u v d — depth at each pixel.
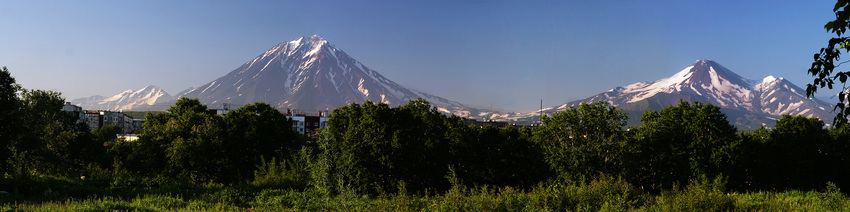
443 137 50.19
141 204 20.06
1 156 38.25
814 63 6.25
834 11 5.99
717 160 43.69
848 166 44.34
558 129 46.84
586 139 45.91
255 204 21.86
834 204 17.84
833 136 44.84
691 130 46.50
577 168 43.69
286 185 32.66
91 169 53.34
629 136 45.53
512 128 54.41
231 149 55.81
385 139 44.84
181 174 51.91
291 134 65.56
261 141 58.75
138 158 58.53
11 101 40.97
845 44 6.04
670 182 46.50
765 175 45.69
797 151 45.56
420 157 46.50
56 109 57.34
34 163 48.50
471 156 51.03
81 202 20.78
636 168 45.34
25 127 45.22
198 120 56.94
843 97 6.00
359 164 42.97
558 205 18.50
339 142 46.75
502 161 51.84
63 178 30.94
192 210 19.31
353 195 15.03
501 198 18.89
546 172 48.53
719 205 18.08
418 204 18.52
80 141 65.31
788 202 20.84
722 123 45.06
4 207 17.17
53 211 16.83
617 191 19.86
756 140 48.75
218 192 26.36
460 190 18.31
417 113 52.00
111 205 18.36
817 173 45.72
